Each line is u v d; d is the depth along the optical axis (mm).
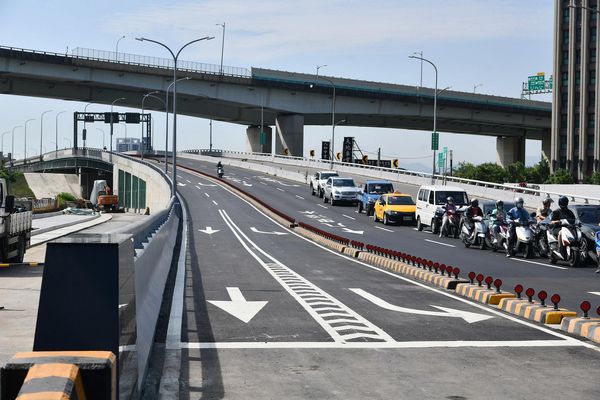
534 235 26250
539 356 9914
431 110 119812
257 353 10008
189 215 50781
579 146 120812
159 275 15422
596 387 8273
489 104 124125
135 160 98188
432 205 38562
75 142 143500
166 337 11031
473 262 24406
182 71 99812
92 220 64312
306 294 15977
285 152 114438
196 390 8070
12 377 4273
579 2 120375
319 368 9148
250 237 35656
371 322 12445
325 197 62188
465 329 11859
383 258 23281
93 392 4406
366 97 114062
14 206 26562
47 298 5125
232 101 106438
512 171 136750
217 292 16281
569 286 17984
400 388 8180
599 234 21359
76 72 91812
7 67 86688
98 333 5129
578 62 121125
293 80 110000
